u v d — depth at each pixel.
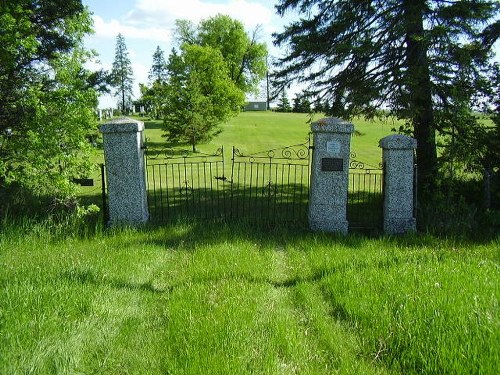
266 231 7.83
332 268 5.69
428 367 3.35
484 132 8.75
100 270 5.47
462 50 8.16
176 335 3.98
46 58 9.31
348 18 9.28
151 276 5.59
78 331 4.00
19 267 5.56
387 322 4.03
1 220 7.36
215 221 8.18
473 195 9.09
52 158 7.60
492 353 3.35
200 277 5.43
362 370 3.46
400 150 7.92
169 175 15.14
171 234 7.35
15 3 8.10
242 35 50.25
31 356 3.51
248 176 15.12
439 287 4.62
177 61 28.69
